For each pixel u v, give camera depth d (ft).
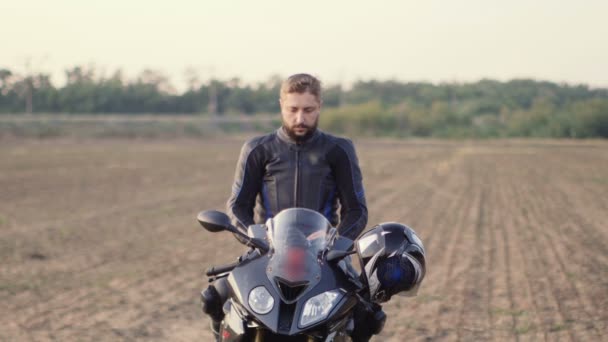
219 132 265.34
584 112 285.64
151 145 162.81
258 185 13.75
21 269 29.86
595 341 20.51
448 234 40.19
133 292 26.23
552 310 23.98
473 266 31.37
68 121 248.73
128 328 21.68
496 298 25.67
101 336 20.83
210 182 70.49
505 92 554.87
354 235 13.12
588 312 23.65
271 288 10.37
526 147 183.62
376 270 11.11
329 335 10.50
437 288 27.22
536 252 34.76
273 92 447.83
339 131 307.17
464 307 24.43
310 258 10.72
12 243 35.73
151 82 434.30
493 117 398.01
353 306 11.00
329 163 13.52
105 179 72.43
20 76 382.01
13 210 48.16
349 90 540.52
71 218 44.88
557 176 83.20
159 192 60.90
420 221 45.24
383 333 21.42
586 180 77.71
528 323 22.45
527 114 342.44
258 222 13.99
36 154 115.03
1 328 21.49
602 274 29.58
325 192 13.57
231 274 11.14
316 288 10.42
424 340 20.71
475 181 75.72
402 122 311.88
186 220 44.73
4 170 81.46
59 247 34.96
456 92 552.82
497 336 21.15
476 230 41.70
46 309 23.77
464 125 341.62
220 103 427.33
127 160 103.91
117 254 33.47
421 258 11.31
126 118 289.94
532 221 45.57
